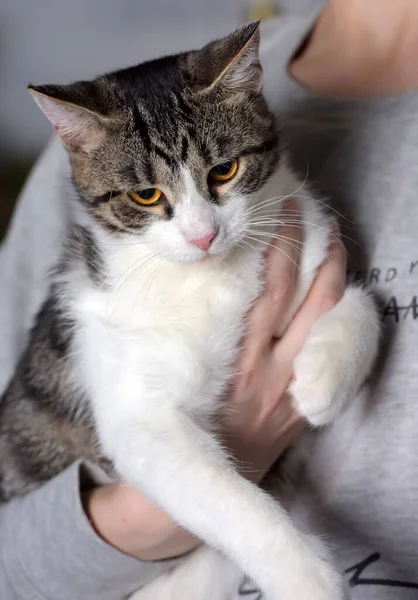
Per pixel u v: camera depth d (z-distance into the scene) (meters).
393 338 0.45
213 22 0.97
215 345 0.45
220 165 0.45
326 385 0.43
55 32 1.00
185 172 0.44
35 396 0.51
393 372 0.44
